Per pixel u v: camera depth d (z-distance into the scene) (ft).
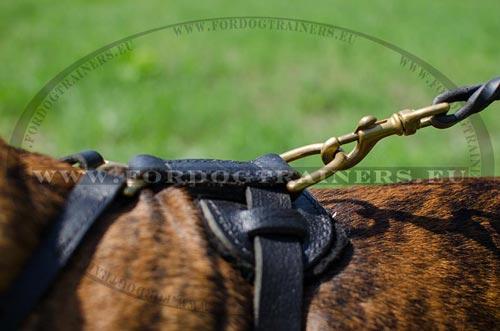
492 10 12.21
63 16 11.82
